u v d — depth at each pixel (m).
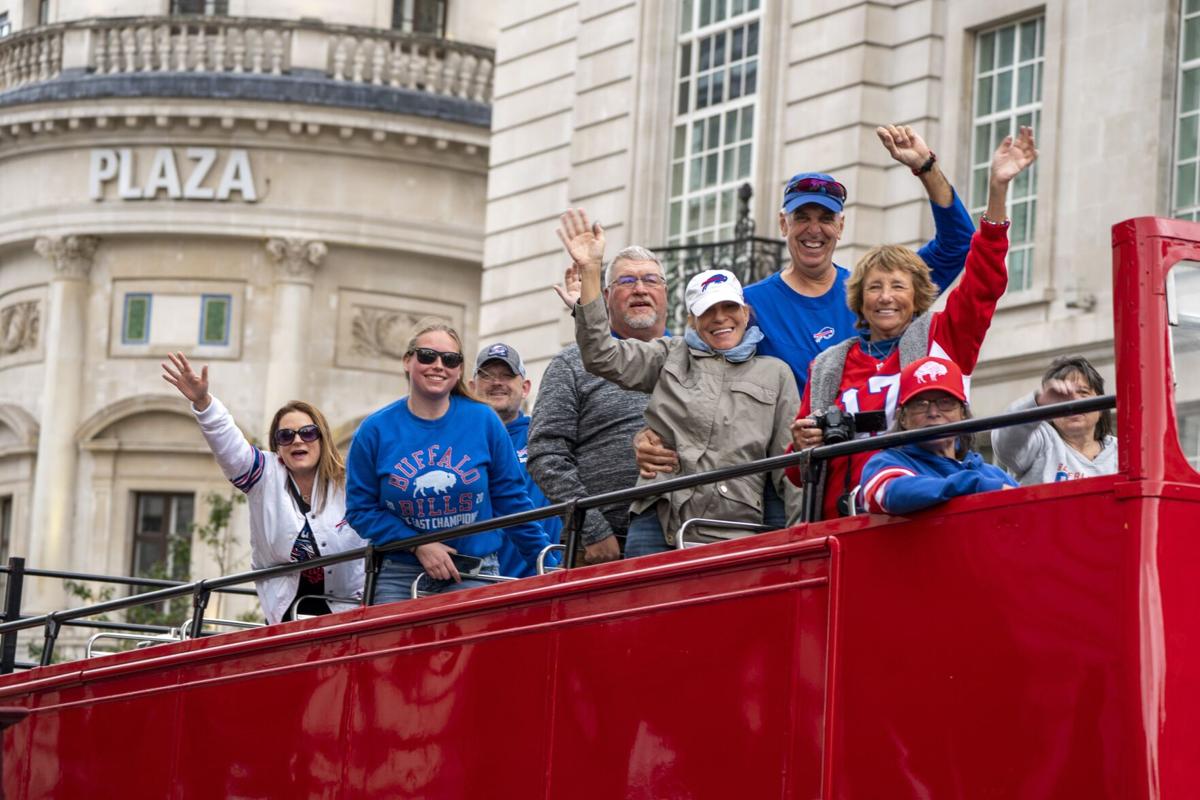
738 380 12.33
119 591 57.84
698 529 12.12
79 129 58.78
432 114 58.25
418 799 12.02
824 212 13.28
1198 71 30.03
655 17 39.28
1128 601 8.55
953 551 9.27
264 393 58.25
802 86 36.09
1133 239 8.89
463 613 11.96
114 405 58.75
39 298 60.62
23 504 60.16
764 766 9.91
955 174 33.53
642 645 10.72
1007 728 8.91
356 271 59.31
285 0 59.22
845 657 9.62
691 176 38.47
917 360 10.39
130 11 60.41
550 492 13.47
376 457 13.47
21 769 15.46
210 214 58.12
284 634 13.34
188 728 14.05
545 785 11.15
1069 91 31.73
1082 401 9.01
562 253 41.06
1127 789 8.43
